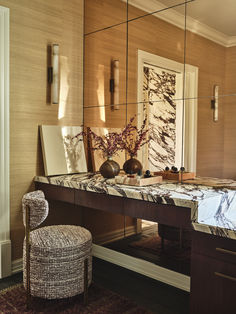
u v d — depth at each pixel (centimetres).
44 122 285
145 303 220
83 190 241
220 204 196
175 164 250
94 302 219
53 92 282
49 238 217
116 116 292
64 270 206
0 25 250
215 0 225
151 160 267
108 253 298
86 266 213
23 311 205
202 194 193
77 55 311
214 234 160
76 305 215
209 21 229
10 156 262
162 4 255
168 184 236
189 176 241
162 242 253
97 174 294
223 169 223
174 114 251
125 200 212
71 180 253
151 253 262
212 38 228
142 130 272
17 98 264
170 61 252
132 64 278
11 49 258
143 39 269
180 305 218
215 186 227
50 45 286
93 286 244
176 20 247
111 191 217
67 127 299
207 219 181
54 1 287
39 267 206
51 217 297
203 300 168
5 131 256
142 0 268
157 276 257
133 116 279
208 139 231
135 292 236
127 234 281
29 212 203
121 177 235
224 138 223
